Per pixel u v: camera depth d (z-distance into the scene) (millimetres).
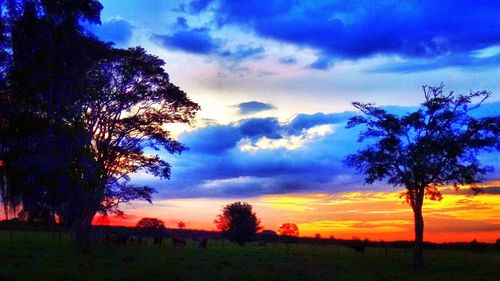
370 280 29016
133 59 40031
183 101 43719
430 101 38031
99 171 35062
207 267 32219
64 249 43250
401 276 31688
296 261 42781
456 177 38219
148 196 42812
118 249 48656
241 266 34375
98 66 33844
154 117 43125
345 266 39031
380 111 38406
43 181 21250
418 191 39500
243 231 89375
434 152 37750
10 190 21203
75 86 20438
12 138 19422
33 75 18750
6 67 18484
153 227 97000
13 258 32781
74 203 25547
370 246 98625
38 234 76250
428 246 94312
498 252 81375
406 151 38500
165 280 24656
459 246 93812
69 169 22344
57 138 20922
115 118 41219
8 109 18766
